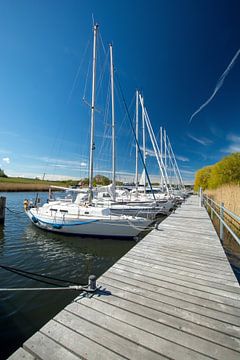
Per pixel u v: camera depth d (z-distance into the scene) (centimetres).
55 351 197
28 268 691
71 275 645
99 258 795
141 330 228
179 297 297
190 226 822
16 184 4553
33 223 1212
